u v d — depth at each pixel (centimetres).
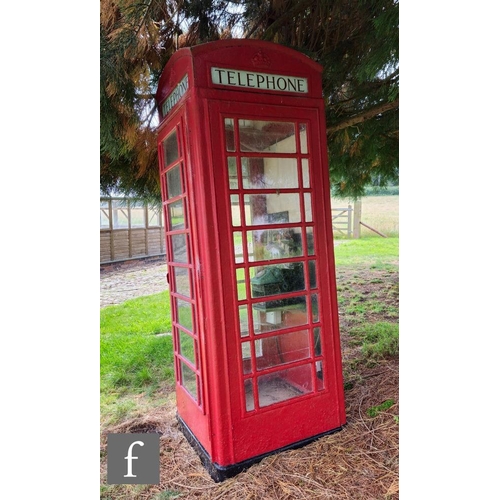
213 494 172
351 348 328
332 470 182
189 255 188
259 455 186
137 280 547
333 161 367
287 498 168
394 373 280
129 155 284
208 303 173
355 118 291
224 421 177
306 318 202
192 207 175
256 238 195
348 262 583
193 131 171
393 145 352
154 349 348
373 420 219
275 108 184
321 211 200
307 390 203
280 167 192
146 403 266
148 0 223
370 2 237
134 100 256
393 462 186
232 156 175
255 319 195
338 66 276
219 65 172
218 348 174
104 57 226
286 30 278
